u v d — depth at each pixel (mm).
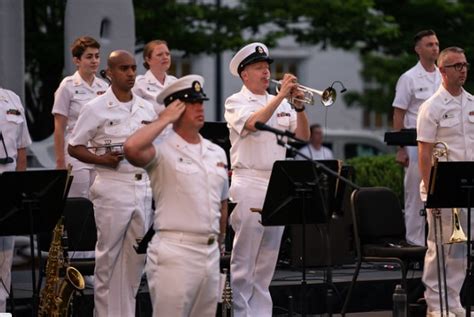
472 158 18547
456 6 33875
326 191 17234
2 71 23969
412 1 34281
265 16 33312
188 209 14219
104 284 17281
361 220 19750
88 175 20203
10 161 17219
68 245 19078
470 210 17688
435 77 22422
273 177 16781
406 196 22406
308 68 53312
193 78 14352
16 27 24078
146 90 20234
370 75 44031
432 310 18859
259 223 17734
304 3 33219
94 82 20266
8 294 17516
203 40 32188
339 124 53344
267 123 17750
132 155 13977
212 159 14523
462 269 18734
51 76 31875
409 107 22469
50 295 17594
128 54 17281
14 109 17406
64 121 20062
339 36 34000
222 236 15156
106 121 17125
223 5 34094
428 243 18797
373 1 34188
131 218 17172
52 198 15938
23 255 24750
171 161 14242
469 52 32375
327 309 18875
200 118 14391
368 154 42062
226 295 17641
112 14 25188
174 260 14156
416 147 22078
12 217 15781
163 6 31844
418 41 22359
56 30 31656
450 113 18484
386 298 20828
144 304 19328
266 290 18156
